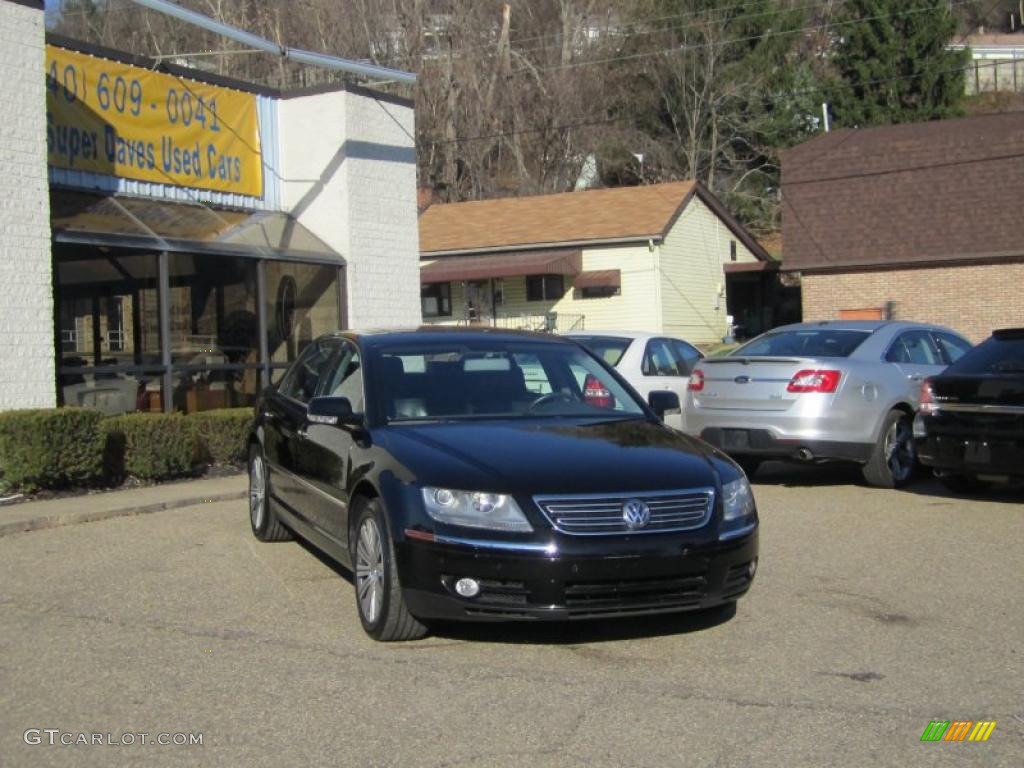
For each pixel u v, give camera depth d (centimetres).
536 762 444
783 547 845
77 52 1405
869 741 464
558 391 726
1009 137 3105
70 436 1112
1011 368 998
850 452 1084
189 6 3944
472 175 4656
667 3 4853
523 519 554
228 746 464
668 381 1317
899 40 4700
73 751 461
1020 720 488
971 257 2998
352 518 640
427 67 4534
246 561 819
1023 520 946
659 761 444
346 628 635
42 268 1208
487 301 3506
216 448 1330
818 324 1208
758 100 4828
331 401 664
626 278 3359
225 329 1489
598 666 563
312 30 4222
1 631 637
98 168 1430
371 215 1734
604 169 4972
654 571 559
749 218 5019
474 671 556
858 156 3256
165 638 619
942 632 621
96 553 856
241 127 1653
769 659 574
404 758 449
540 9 4906
